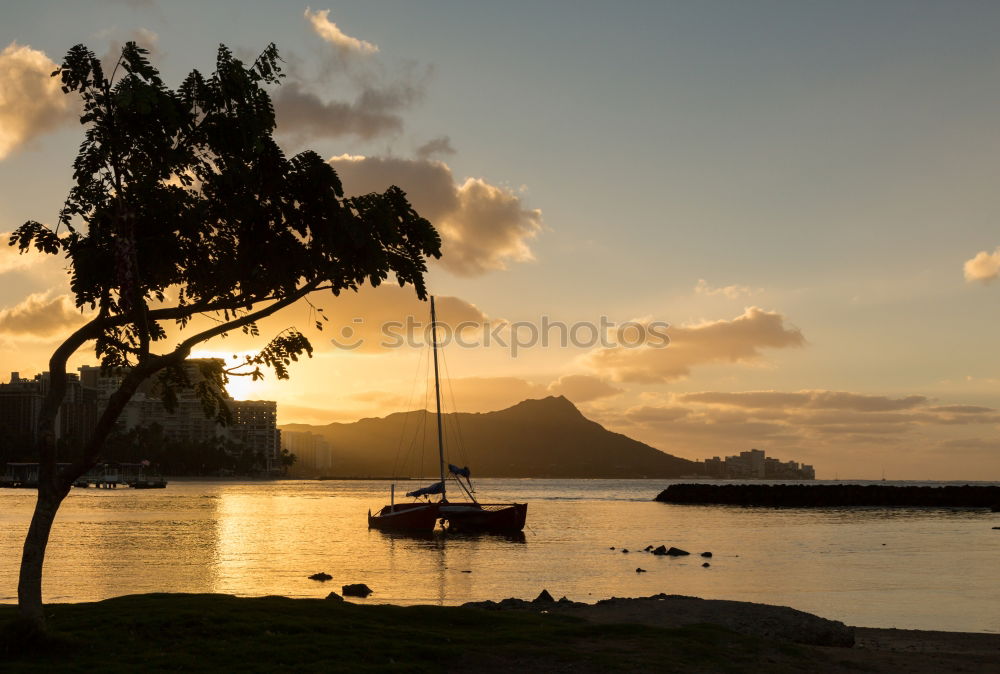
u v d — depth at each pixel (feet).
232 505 441.27
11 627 53.88
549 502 547.90
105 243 58.34
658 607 84.07
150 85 55.42
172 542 204.54
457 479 250.37
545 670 54.75
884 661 64.85
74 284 57.98
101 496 547.49
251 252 61.11
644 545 208.13
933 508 427.74
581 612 81.92
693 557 177.88
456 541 218.18
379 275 59.62
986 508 424.46
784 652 64.69
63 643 54.54
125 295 53.93
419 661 55.31
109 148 56.34
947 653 72.43
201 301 62.28
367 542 213.25
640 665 56.44
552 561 168.14
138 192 56.54
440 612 70.79
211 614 64.13
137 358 61.82
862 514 368.89
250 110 59.11
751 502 493.36
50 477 55.83
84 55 55.52
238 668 51.08
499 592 121.90
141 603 70.38
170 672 49.88
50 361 56.85
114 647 55.31
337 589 123.95
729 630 69.46
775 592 126.11
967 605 114.01
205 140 59.21
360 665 52.65
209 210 59.82
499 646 59.98
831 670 60.18
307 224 61.98
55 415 56.39
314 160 59.82
